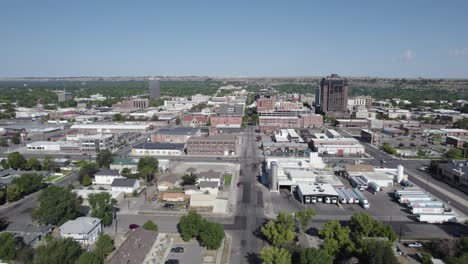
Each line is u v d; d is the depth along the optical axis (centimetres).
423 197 14675
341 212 13538
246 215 13125
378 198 15275
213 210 13475
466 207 14188
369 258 8938
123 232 11562
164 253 10150
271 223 10762
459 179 17100
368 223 10638
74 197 12331
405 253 10238
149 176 17475
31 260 9406
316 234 11475
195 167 19975
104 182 16700
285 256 8819
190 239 11056
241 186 16600
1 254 9319
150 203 14275
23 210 13538
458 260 9075
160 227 11994
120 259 8938
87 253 8781
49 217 11381
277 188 16025
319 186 15462
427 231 11919
